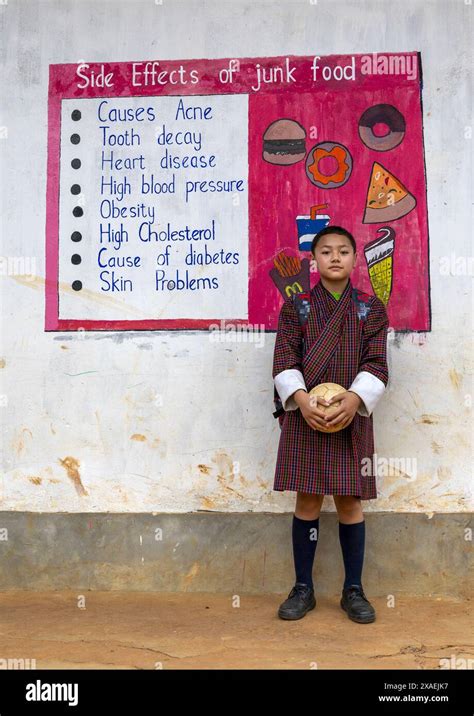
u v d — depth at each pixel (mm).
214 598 3805
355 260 3908
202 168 4047
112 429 4000
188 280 4020
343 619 3492
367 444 3539
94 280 4059
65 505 3992
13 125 4133
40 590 3949
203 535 3910
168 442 3975
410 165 3967
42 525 3975
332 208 3977
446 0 4016
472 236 3934
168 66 4090
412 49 4008
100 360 4027
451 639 3252
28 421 4035
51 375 4043
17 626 3436
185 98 4078
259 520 3889
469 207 3943
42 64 4141
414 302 3928
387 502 3875
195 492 3951
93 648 3170
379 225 3959
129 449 3988
